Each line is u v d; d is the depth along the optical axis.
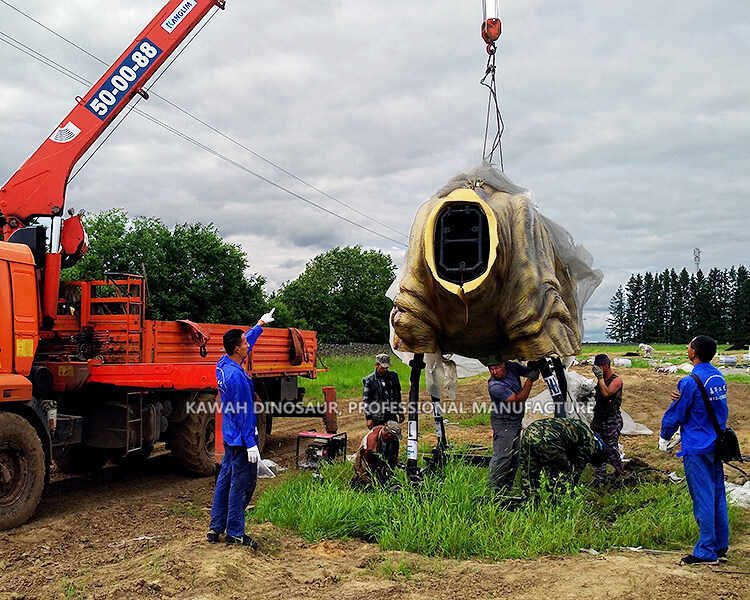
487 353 7.50
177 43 11.04
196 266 33.47
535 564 5.43
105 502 8.16
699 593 4.67
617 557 5.54
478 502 6.68
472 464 8.65
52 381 7.96
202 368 9.28
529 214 6.81
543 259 6.72
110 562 5.70
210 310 33.78
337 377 25.72
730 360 32.47
